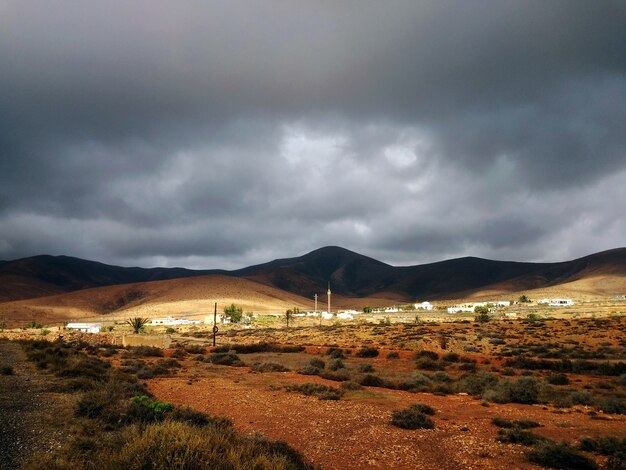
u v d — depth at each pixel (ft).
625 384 88.43
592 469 37.63
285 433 47.83
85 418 43.47
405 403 67.36
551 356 137.28
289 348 183.01
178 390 76.89
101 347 178.50
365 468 37.17
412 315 538.06
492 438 46.52
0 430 38.11
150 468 24.84
